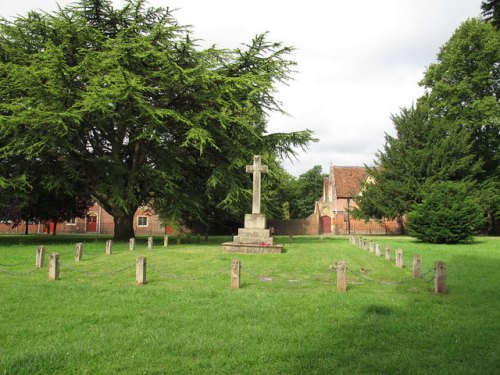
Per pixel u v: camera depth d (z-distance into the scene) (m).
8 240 29.05
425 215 27.22
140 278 10.34
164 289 9.53
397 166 38.91
